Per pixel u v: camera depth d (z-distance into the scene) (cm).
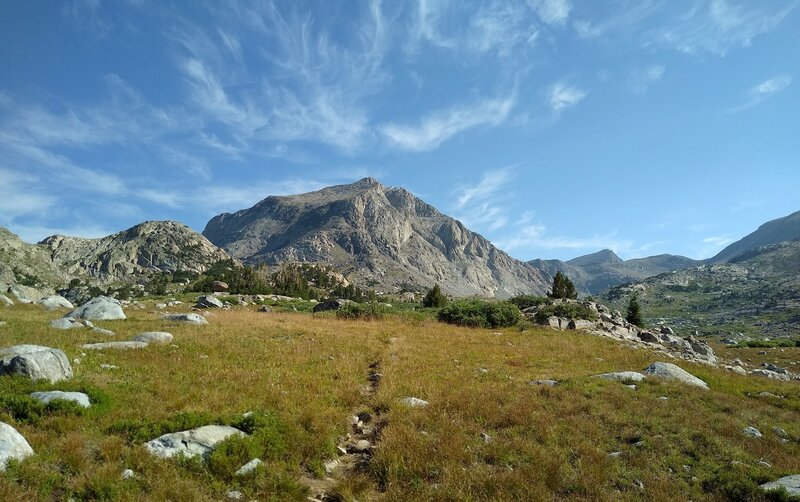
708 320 16862
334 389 1478
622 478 989
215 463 886
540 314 4050
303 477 941
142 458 870
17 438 850
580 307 4341
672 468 1059
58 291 17275
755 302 18550
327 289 15012
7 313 2809
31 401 1018
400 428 1142
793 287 18875
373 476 954
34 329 2045
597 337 3347
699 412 1436
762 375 3053
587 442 1135
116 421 1024
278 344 2208
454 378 1741
